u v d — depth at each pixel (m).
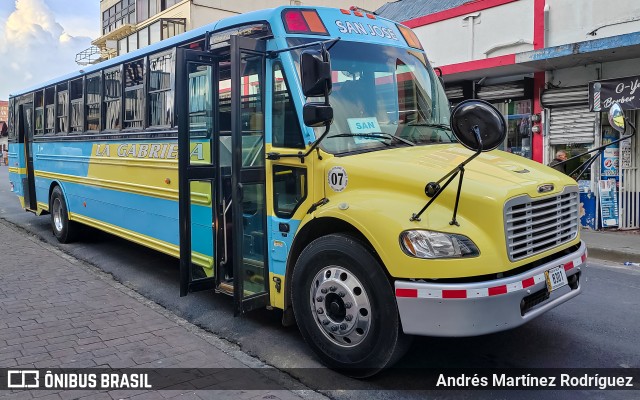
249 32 4.86
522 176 3.93
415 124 4.86
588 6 10.42
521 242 3.68
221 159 5.27
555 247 4.02
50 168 9.67
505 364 4.32
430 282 3.49
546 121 11.17
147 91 6.48
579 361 4.38
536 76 11.35
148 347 4.69
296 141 4.38
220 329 5.16
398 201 3.73
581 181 10.73
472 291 3.40
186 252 5.19
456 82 12.66
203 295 6.19
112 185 7.40
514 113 11.96
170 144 5.93
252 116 4.64
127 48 35.06
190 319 5.51
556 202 4.02
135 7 36.38
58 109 9.30
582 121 10.59
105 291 6.40
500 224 3.52
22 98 11.09
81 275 7.12
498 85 11.98
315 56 3.85
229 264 5.26
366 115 4.55
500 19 11.80
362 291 3.84
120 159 7.11
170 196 5.98
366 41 4.88
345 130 4.36
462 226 3.53
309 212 4.25
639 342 4.77
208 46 5.34
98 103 7.82
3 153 57.00
